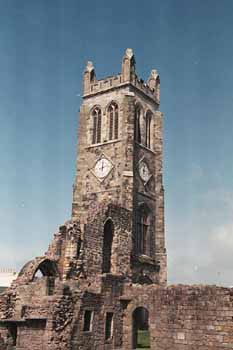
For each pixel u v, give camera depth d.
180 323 43.78
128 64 70.12
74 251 50.06
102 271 53.28
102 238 53.75
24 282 48.00
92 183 67.38
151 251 64.81
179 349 43.12
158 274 64.56
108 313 47.56
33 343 42.28
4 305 46.09
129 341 47.91
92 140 70.56
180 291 44.75
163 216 68.31
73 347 42.25
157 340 44.94
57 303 42.06
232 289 41.34
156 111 75.00
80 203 67.44
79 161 69.88
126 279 51.41
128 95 68.31
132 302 48.66
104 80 72.12
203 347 41.69
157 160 71.56
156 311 45.97
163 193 69.88
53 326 41.22
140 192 65.56
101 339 45.75
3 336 44.34
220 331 41.03
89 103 72.94
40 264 50.34
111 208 56.28
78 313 43.44
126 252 57.28
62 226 53.75
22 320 43.31
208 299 42.53
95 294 46.09
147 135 72.06
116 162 65.62
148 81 77.31
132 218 60.91
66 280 48.53
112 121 69.38
